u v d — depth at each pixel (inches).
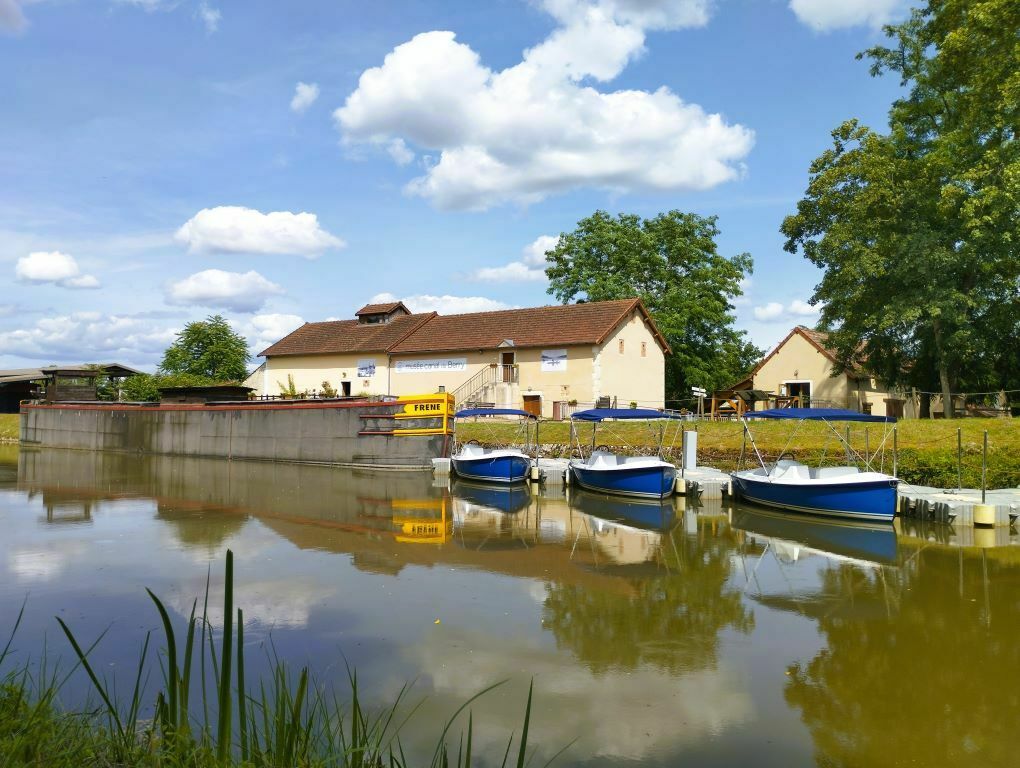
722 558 557.0
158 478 1083.9
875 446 976.3
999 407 1400.1
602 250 1823.3
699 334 1835.6
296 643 354.3
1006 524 695.7
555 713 279.7
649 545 606.9
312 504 826.2
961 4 1078.4
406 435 1224.8
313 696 285.6
